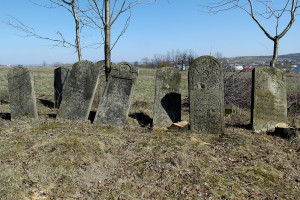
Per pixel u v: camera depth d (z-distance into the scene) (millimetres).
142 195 4035
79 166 4652
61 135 5820
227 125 7672
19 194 3773
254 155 5340
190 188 4164
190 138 6148
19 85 7375
